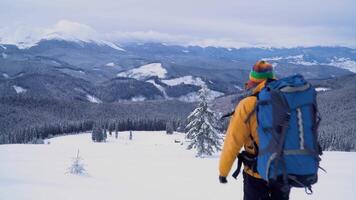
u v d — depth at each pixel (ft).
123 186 44.09
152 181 54.75
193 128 133.39
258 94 12.39
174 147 224.33
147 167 82.17
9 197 28.58
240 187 44.37
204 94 134.10
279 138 11.39
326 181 47.55
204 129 132.16
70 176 56.85
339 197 33.73
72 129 485.56
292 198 33.04
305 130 11.41
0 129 528.63
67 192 32.76
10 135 402.72
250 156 12.67
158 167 82.64
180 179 58.54
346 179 52.21
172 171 74.13
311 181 11.79
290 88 11.65
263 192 12.70
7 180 42.75
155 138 373.81
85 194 32.27
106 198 31.09
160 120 512.22
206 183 51.44
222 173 12.80
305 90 11.73
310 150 11.37
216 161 106.52
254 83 13.07
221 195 37.37
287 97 11.58
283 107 11.48
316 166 11.67
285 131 11.32
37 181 44.16
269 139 11.55
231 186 45.42
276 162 11.32
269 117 11.57
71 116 638.53
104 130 350.64
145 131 485.97
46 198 29.14
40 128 433.07
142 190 39.22
